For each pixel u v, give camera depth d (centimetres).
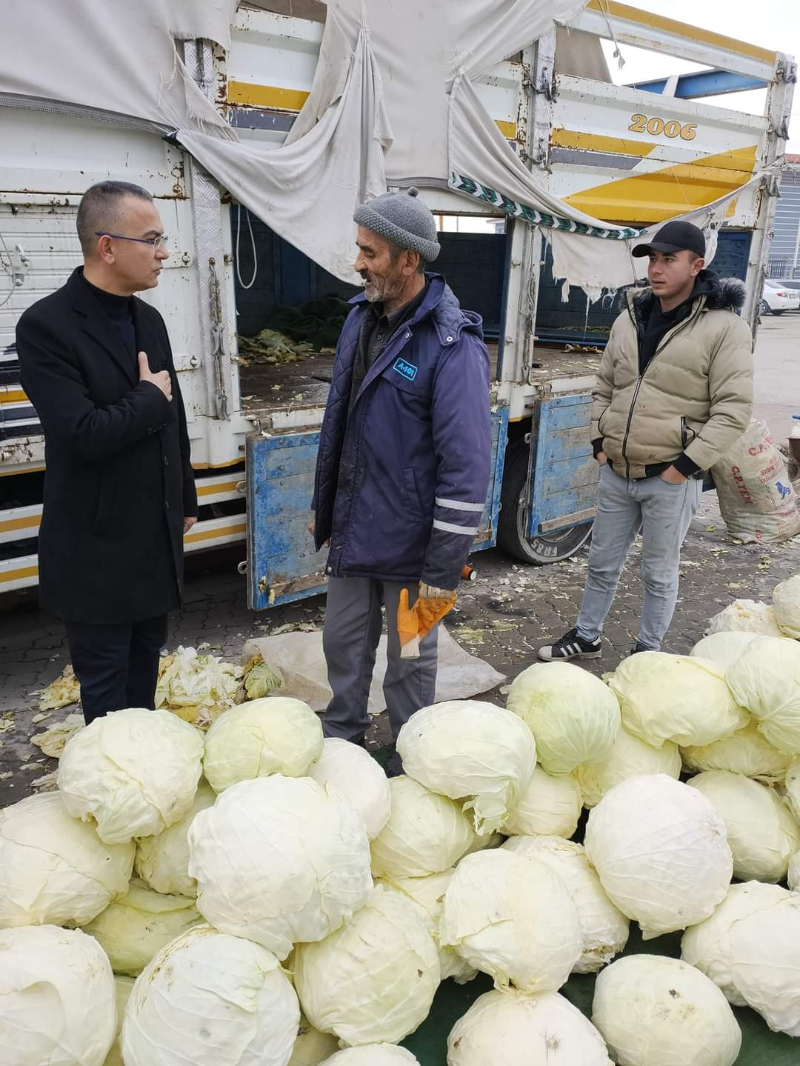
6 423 313
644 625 387
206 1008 143
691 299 336
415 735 208
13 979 144
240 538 416
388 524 262
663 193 543
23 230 297
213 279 350
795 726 217
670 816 191
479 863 186
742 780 232
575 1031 162
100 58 292
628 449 357
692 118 541
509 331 485
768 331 2266
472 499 243
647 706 229
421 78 382
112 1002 156
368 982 161
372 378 251
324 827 163
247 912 155
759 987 180
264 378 520
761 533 638
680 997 171
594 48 511
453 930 176
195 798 191
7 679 396
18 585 355
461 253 699
